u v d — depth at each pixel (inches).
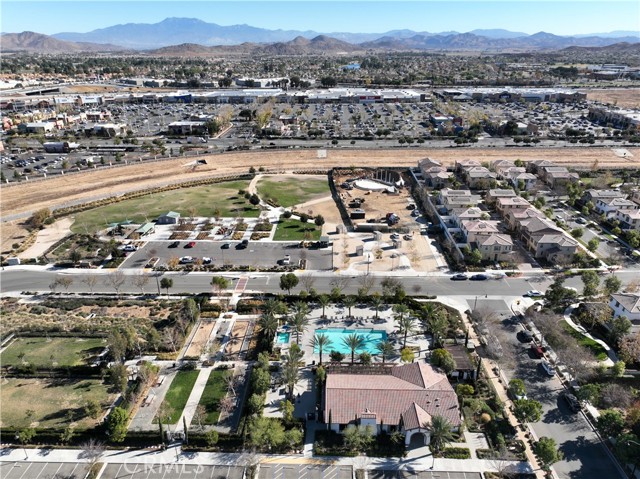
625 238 6092.5
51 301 4781.0
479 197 7278.5
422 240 6171.3
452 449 3038.9
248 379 3693.4
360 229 6461.6
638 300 4232.3
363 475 2874.0
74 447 3093.0
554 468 2920.8
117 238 6235.2
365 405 3208.7
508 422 3243.1
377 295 4532.5
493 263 5516.7
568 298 4690.0
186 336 4224.9
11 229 6525.6
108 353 3956.7
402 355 3809.1
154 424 3262.8
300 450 3065.9
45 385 3639.3
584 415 3324.3
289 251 5866.1
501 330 4279.0
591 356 3735.2
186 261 5575.8
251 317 4527.6
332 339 4165.8
